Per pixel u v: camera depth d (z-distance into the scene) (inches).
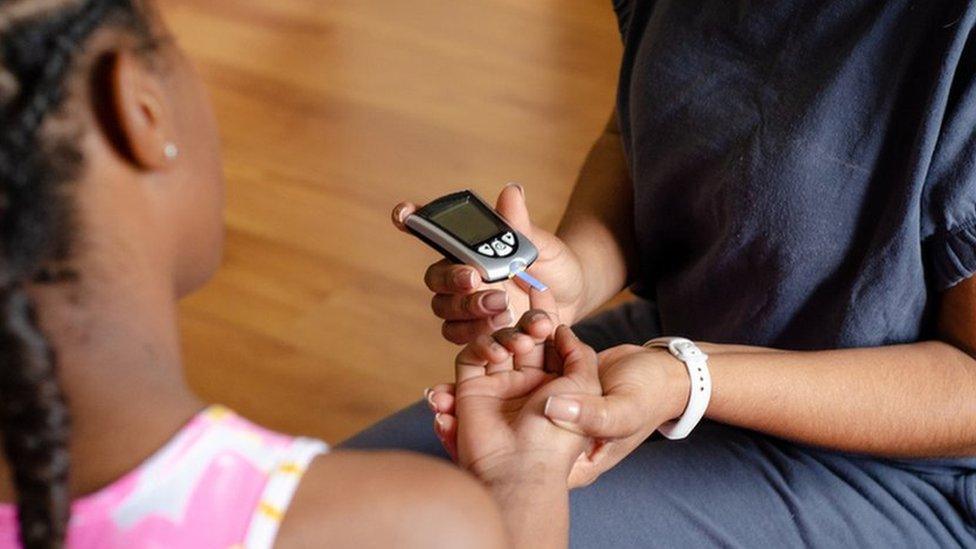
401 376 80.5
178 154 26.8
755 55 47.3
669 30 50.1
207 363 81.3
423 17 115.6
